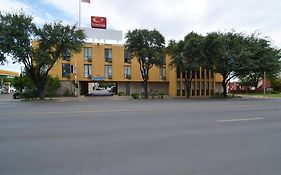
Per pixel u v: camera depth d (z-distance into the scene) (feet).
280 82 225.97
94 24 155.63
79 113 43.83
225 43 127.65
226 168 15.66
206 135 25.43
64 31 101.60
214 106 61.11
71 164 16.10
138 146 20.76
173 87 158.81
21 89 129.59
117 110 49.57
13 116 39.65
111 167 15.60
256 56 130.52
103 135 24.98
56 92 140.97
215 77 171.73
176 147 20.57
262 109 53.98
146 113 44.21
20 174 14.38
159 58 123.03
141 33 117.50
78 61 147.74
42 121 34.12
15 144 21.25
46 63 99.09
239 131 27.78
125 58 158.10
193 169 15.40
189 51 119.75
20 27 95.04
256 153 19.15
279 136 25.39
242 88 244.01
